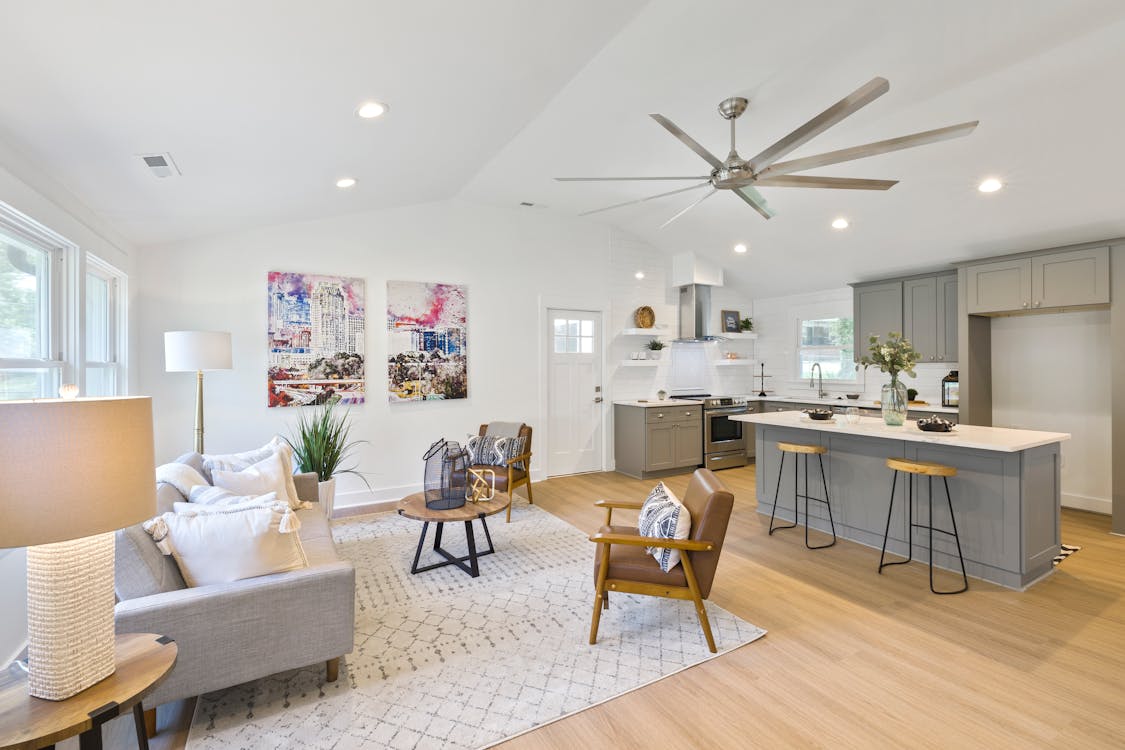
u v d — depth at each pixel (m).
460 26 2.03
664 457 6.07
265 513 2.01
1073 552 3.65
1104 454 4.60
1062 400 4.80
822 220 4.99
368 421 4.93
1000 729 1.89
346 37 1.89
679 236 6.22
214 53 1.78
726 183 2.76
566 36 2.37
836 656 2.37
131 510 1.28
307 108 2.40
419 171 3.95
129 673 1.38
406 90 2.47
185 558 1.95
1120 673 2.22
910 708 2.01
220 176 2.99
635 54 2.69
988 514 3.16
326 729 1.91
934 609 2.82
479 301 5.50
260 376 4.46
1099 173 3.45
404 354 5.08
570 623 2.70
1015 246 4.49
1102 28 2.50
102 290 3.60
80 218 2.86
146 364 4.07
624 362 6.31
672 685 2.17
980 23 2.47
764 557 3.59
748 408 6.83
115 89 1.87
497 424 5.18
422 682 2.19
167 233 3.88
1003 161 3.59
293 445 4.54
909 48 2.66
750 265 6.48
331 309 4.73
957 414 5.02
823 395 6.70
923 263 5.24
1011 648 2.43
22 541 1.14
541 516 4.58
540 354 5.87
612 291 6.38
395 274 5.05
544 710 2.01
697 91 3.09
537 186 4.92
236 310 4.38
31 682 1.26
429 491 3.46
